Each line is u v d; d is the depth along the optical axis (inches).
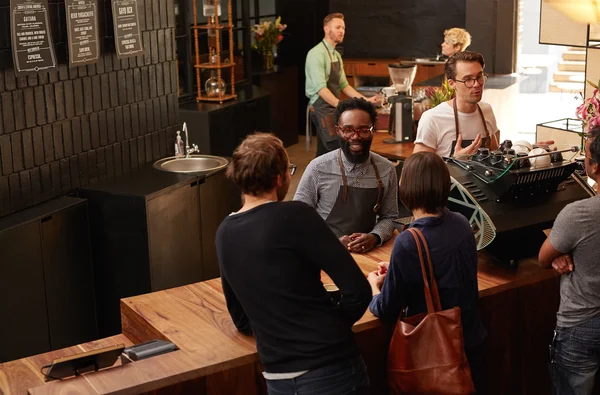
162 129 210.5
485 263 130.7
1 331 153.3
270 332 94.0
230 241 94.0
